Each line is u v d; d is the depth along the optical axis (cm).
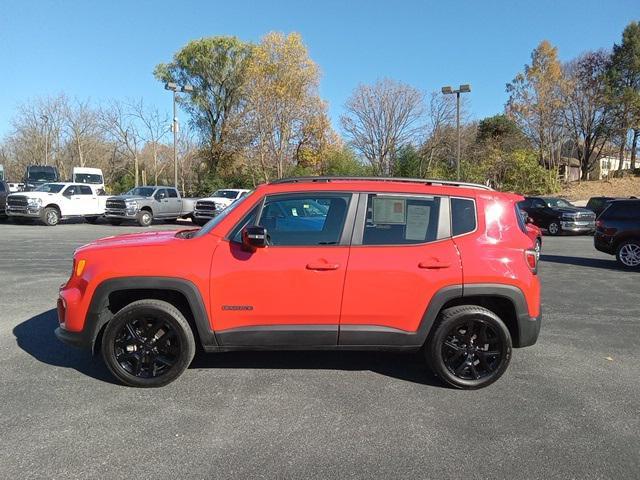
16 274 956
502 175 4456
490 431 374
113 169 5400
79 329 432
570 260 1362
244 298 427
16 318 645
